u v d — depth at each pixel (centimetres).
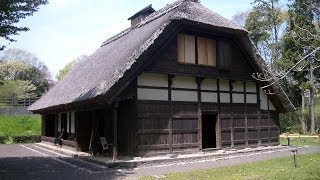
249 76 1611
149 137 1275
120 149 1334
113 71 1223
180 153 1344
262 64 1561
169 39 1312
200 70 1428
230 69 1530
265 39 2956
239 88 1608
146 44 1226
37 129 2761
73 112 1731
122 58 1292
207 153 1401
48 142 2122
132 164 1157
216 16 1483
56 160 1378
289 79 2814
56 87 2198
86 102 1235
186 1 1434
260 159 1301
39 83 5409
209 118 1772
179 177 913
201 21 1329
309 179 834
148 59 1258
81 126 1555
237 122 1579
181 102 1383
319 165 1065
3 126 2717
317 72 2709
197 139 1408
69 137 1775
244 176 898
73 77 1964
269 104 1761
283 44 2552
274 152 1559
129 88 1241
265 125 1717
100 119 1484
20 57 5775
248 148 1595
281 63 2331
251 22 2969
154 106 1303
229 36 1516
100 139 1375
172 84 1370
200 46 1452
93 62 1841
